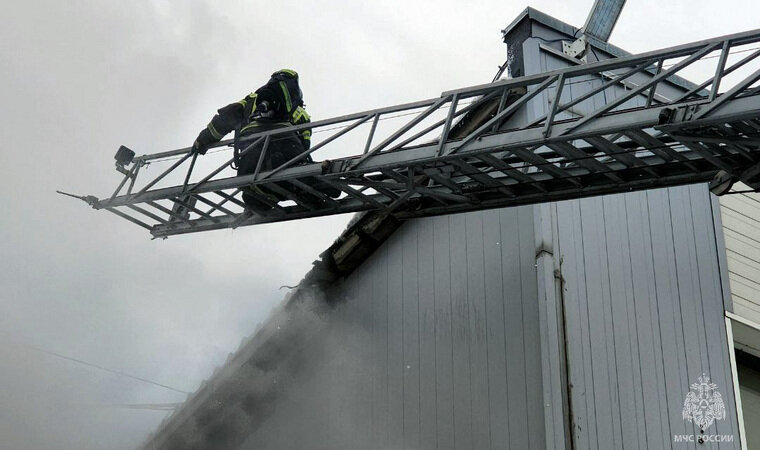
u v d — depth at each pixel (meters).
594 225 9.70
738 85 6.47
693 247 10.05
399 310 10.86
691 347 9.51
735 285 10.02
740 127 6.87
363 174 8.30
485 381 9.55
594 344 9.10
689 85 11.32
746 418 10.16
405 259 11.04
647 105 7.12
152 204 9.79
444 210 8.81
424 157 7.87
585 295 9.30
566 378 8.82
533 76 7.48
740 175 7.29
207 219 9.80
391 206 8.62
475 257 10.20
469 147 7.68
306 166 8.52
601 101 10.52
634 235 9.85
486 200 8.51
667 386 9.25
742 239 10.36
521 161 8.15
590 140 7.39
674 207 10.20
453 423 9.73
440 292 10.45
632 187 7.93
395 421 10.38
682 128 6.78
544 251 9.27
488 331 9.73
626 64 7.12
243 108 9.01
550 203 9.52
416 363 10.39
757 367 10.48
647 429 8.98
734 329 9.87
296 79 9.07
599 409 8.84
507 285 9.69
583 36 10.80
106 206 9.95
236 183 8.88
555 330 8.98
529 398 9.05
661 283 9.73
